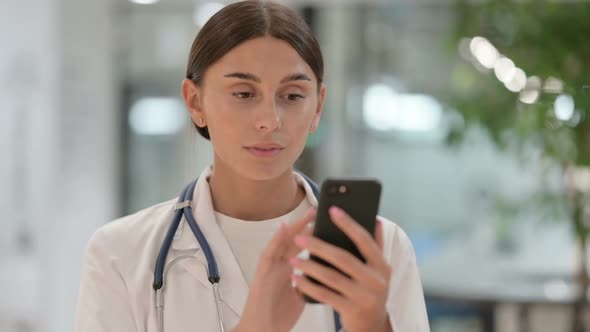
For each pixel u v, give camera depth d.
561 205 3.43
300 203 1.40
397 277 1.38
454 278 4.02
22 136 3.96
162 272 1.31
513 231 3.93
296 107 1.23
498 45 3.24
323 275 1.04
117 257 1.34
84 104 4.16
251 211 1.37
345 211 1.10
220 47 1.21
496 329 3.45
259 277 1.10
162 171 4.43
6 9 3.90
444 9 4.05
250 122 1.20
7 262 3.95
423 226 4.10
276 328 1.15
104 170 4.26
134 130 4.42
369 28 4.14
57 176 4.02
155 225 1.39
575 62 3.07
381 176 4.16
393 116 4.14
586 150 3.05
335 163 4.18
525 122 3.14
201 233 1.34
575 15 3.07
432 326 3.54
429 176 4.10
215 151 1.37
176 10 4.36
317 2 4.14
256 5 1.24
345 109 4.17
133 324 1.31
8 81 3.93
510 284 3.91
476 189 4.01
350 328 1.07
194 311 1.29
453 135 3.37
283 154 1.23
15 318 3.96
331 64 4.18
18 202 3.96
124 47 4.39
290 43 1.21
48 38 3.96
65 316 4.07
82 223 4.16
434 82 4.07
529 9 3.12
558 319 3.36
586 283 3.35
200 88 1.28
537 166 3.82
